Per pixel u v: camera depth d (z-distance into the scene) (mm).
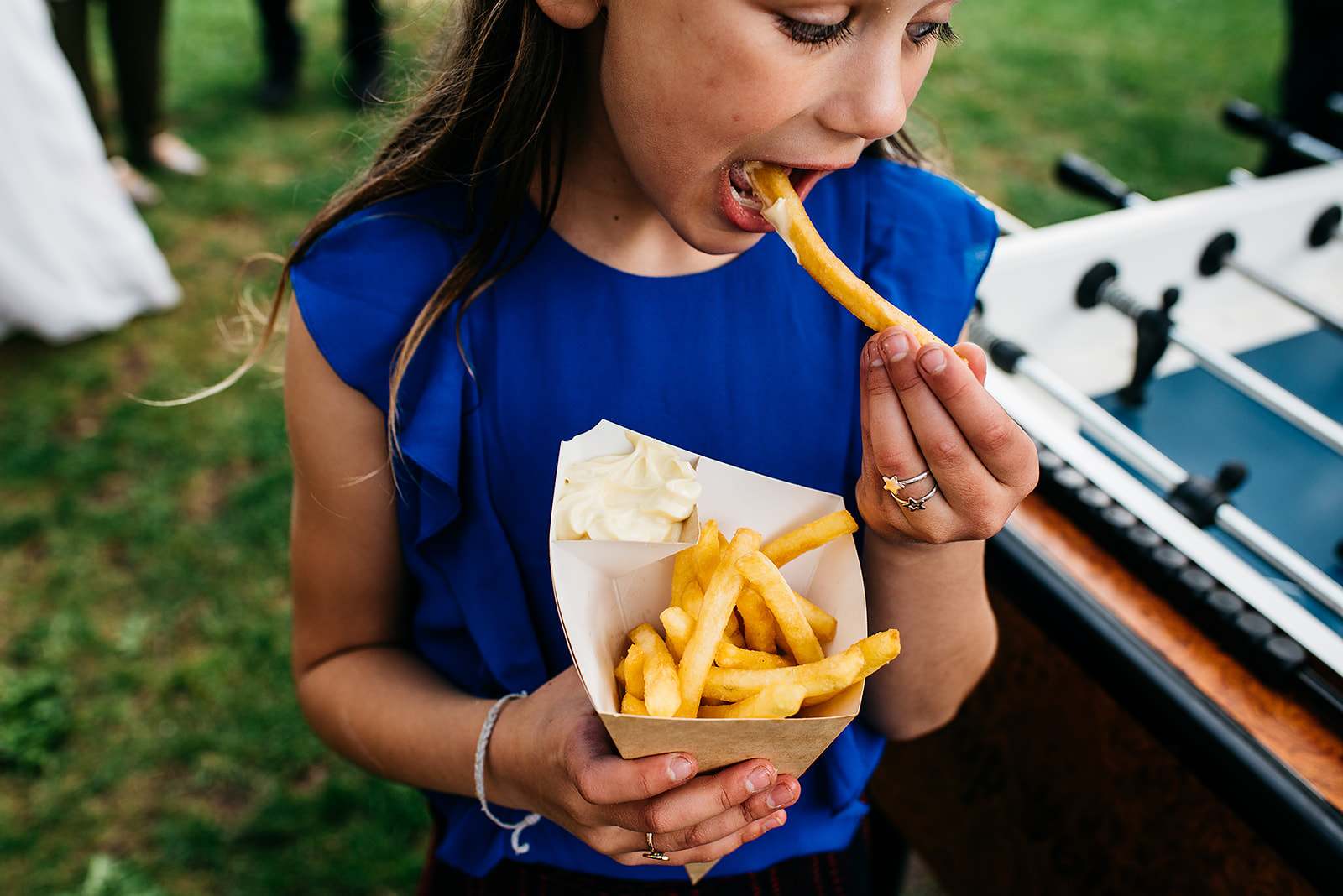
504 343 1082
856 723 1245
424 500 1075
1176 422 1850
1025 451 765
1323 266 2174
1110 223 1946
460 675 1207
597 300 1085
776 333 1123
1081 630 1334
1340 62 3766
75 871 2576
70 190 4023
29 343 4250
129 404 3957
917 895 2545
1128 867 1434
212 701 2959
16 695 2914
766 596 835
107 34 4949
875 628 1103
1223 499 1440
